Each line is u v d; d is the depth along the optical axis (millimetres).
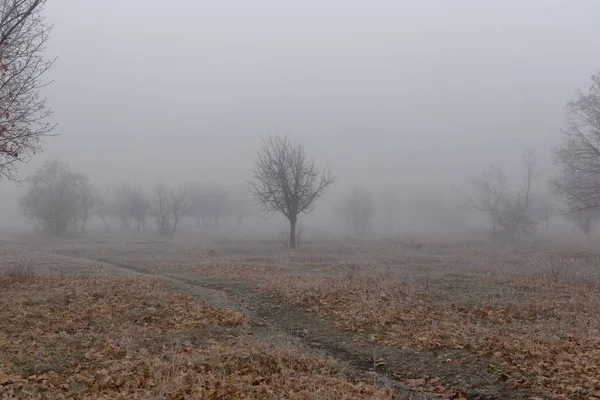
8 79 12234
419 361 8703
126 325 10734
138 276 18281
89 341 9281
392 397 7020
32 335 9555
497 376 7770
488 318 11648
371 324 11219
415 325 11055
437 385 7594
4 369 7387
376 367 8586
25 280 16312
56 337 9508
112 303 12758
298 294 14219
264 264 23359
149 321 11328
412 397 7059
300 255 28312
